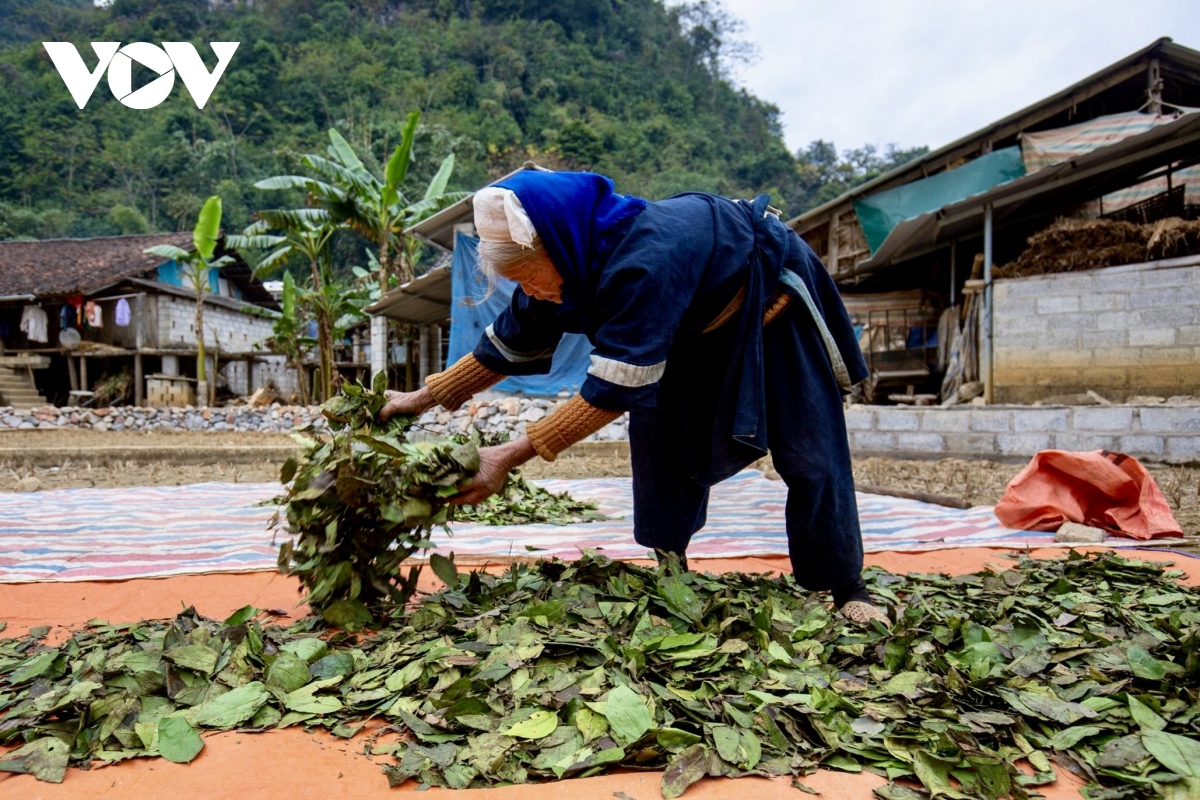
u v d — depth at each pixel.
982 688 1.89
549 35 78.44
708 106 85.88
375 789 1.52
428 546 2.54
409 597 2.60
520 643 2.08
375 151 42.28
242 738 1.74
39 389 23.84
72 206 50.62
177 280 25.86
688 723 1.74
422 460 2.37
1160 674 1.94
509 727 1.72
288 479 2.57
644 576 2.60
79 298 21.91
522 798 1.48
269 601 2.90
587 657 2.03
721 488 6.57
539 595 2.50
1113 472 4.33
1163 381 9.87
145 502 5.79
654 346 2.12
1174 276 9.79
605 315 2.21
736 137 82.56
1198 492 5.98
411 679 1.95
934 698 1.84
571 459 9.91
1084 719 1.77
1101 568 3.15
